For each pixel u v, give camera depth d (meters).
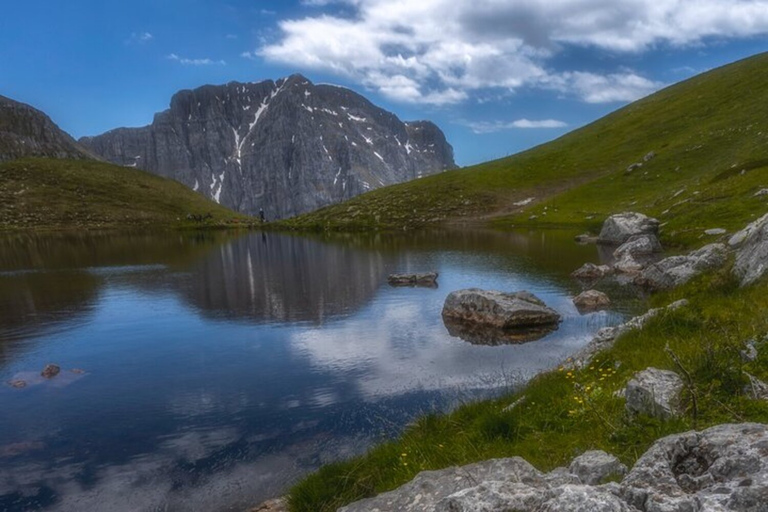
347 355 26.92
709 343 10.35
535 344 26.83
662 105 167.88
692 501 4.05
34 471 15.61
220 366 25.92
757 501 3.74
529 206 128.25
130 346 30.20
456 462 9.84
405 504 7.22
